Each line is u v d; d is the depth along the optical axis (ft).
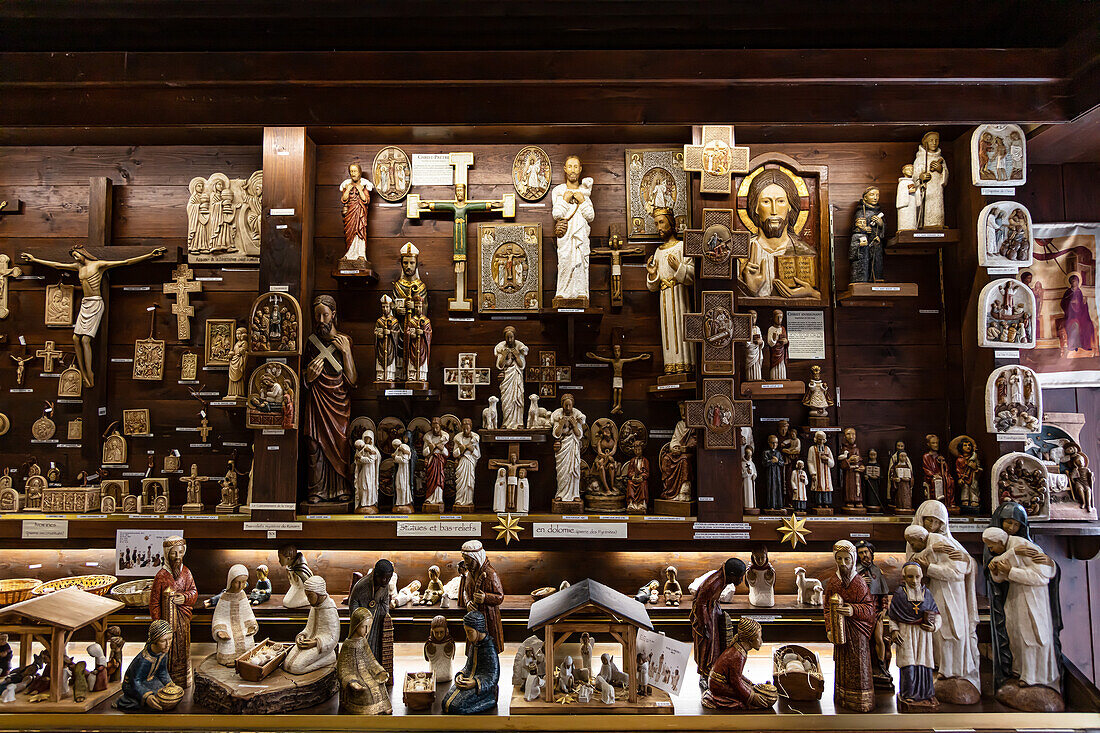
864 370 16.12
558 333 16.28
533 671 11.03
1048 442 15.24
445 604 14.20
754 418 15.93
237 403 15.33
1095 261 16.33
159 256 16.25
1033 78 13.34
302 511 14.67
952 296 16.14
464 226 16.16
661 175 16.34
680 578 15.33
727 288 14.99
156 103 13.48
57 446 16.16
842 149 16.44
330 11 12.55
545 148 16.51
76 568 15.62
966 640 11.10
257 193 16.26
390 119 13.46
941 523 11.59
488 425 15.16
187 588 11.52
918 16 13.08
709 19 13.01
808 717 10.56
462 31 13.30
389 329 15.37
